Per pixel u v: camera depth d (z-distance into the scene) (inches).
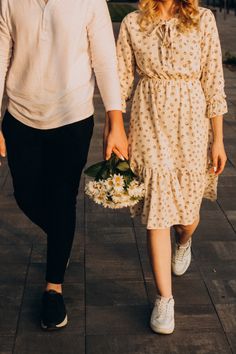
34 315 157.9
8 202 239.6
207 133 151.9
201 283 173.5
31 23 138.3
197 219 160.1
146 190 147.3
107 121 145.3
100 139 327.3
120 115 144.5
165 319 147.7
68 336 148.1
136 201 146.5
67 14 138.3
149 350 142.6
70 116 144.8
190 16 140.9
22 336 148.4
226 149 309.7
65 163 150.0
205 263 185.9
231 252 193.8
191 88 145.3
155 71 144.2
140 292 168.9
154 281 163.3
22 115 146.7
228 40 876.6
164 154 145.6
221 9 1470.2
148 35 144.1
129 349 142.9
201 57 146.4
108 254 191.9
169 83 144.3
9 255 192.4
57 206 152.6
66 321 152.0
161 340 146.4
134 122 148.3
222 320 154.8
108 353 141.4
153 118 145.1
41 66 141.3
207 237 204.8
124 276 178.1
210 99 148.5
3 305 162.9
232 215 224.8
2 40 143.1
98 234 206.8
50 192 153.9
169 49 142.5
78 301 163.9
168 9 143.8
